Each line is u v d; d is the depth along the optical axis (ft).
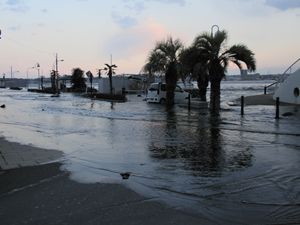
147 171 34.73
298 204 25.57
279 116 80.74
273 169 35.24
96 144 49.29
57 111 103.45
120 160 39.42
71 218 22.99
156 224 21.95
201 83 121.19
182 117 83.56
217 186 29.86
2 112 100.73
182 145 48.49
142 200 26.30
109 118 83.46
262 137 54.75
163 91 131.85
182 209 24.56
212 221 22.49
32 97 196.44
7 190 28.84
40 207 24.95
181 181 31.32
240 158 40.32
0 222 22.53
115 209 24.49
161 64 131.75
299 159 39.58
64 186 29.71
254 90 241.55
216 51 93.86
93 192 28.09
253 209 24.62
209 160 39.37
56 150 44.78
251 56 93.04
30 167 35.94
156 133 59.47
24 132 61.00
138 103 134.82
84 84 283.38
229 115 85.05
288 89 109.70
